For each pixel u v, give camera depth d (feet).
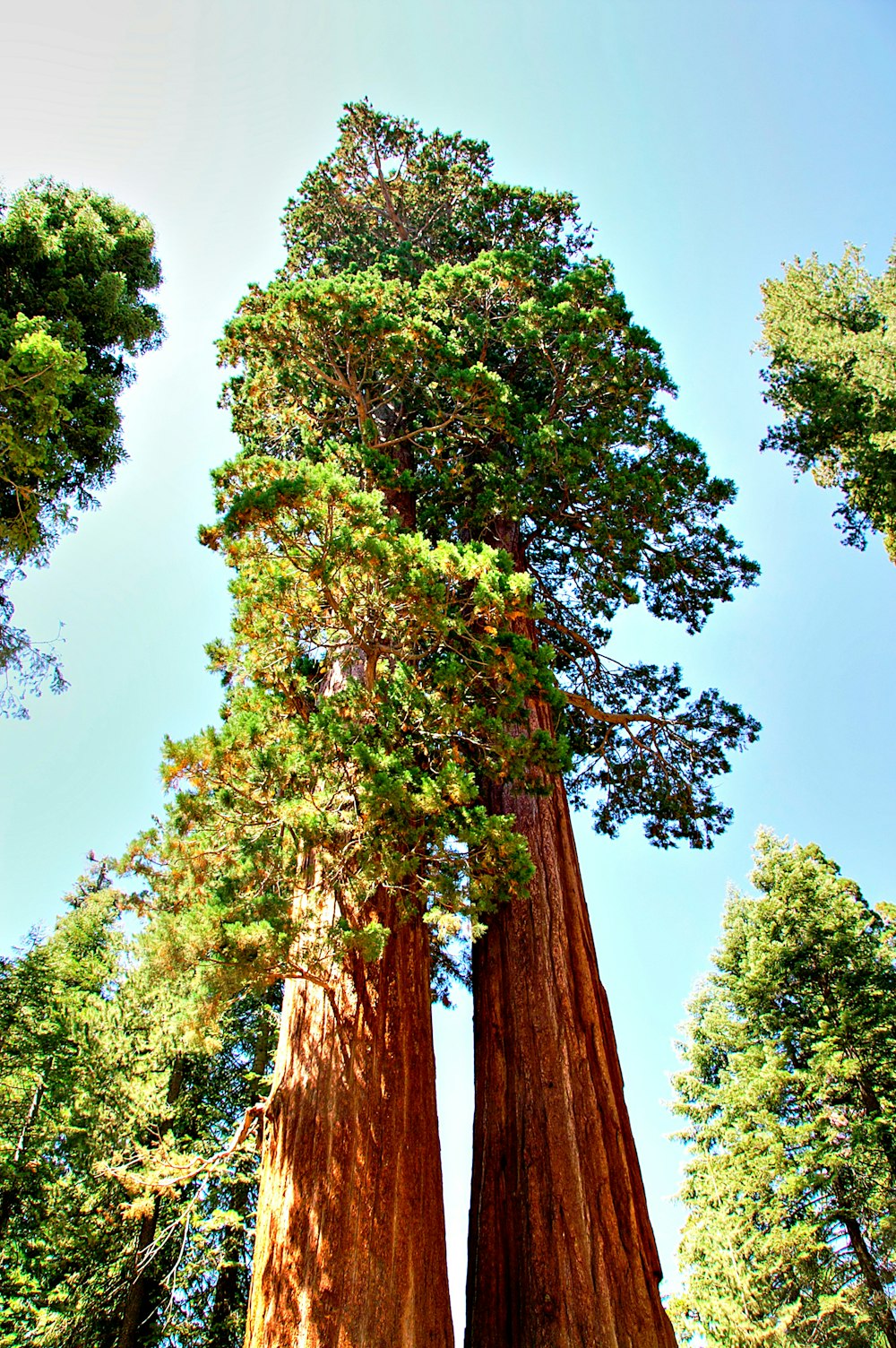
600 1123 25.80
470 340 44.93
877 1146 52.19
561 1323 21.97
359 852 21.91
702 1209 67.36
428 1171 22.88
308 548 24.22
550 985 28.50
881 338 50.03
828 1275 53.62
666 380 41.11
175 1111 43.57
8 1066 46.44
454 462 39.86
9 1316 40.88
